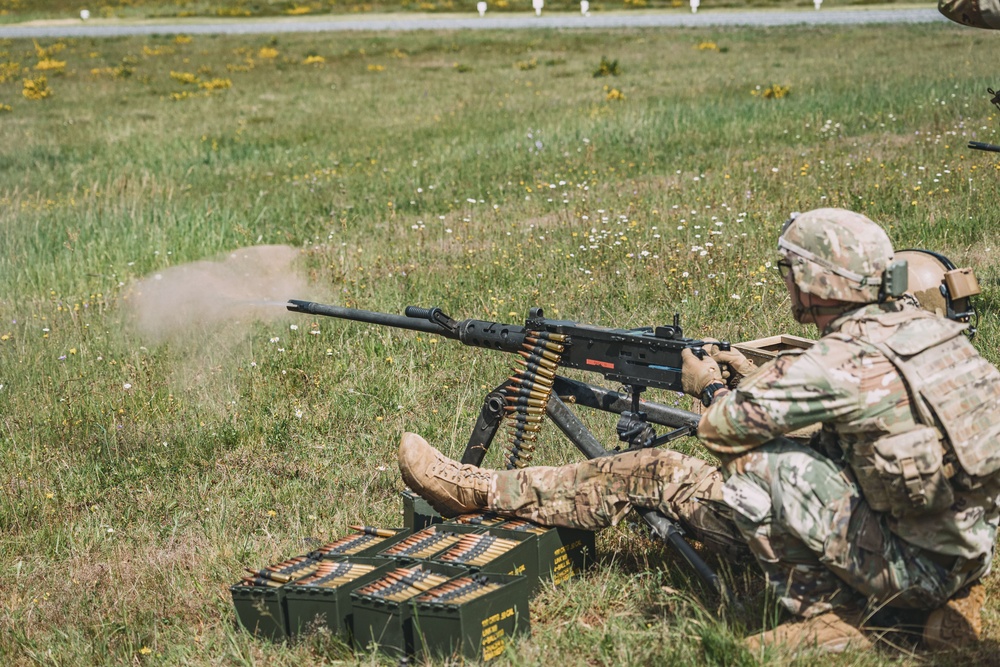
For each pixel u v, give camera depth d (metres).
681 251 9.71
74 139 22.78
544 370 4.62
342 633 4.04
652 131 18.00
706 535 4.02
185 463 6.49
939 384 3.43
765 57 31.55
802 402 3.50
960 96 18.48
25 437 6.95
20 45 49.38
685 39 39.31
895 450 3.38
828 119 17.31
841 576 3.63
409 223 12.77
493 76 31.75
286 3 69.31
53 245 12.66
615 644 3.98
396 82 31.48
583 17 53.69
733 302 8.30
